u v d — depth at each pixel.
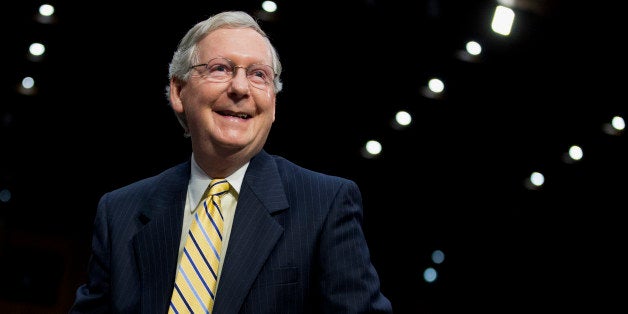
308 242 1.57
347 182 1.67
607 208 7.09
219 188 1.65
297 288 1.54
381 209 7.36
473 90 5.89
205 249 1.58
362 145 6.57
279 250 1.55
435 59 5.63
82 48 5.77
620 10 4.88
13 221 6.73
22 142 6.70
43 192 6.80
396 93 6.02
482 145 6.52
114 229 1.69
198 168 1.70
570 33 5.20
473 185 7.02
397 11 5.28
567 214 7.27
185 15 5.43
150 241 1.63
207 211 1.63
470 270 7.89
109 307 1.67
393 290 7.86
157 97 6.32
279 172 1.70
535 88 5.82
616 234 7.32
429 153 6.66
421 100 6.11
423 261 7.83
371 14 5.30
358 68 5.75
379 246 7.65
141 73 6.01
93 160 6.81
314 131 6.53
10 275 6.66
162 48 5.69
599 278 7.77
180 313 1.53
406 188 7.05
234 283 1.51
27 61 5.93
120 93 6.27
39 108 6.47
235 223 1.58
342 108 6.27
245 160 1.67
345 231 1.60
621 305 7.61
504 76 5.71
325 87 5.99
